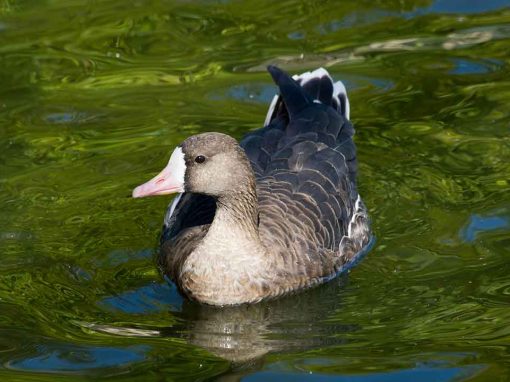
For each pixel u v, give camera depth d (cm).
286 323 1290
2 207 1500
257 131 1518
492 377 1124
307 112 1530
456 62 1819
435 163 1589
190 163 1316
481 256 1386
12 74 1808
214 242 1338
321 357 1185
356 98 1738
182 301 1349
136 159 1603
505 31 1898
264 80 1786
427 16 1952
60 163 1597
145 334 1252
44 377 1144
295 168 1434
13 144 1638
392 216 1488
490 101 1720
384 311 1292
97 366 1170
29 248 1423
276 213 1373
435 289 1326
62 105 1733
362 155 1612
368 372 1145
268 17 1959
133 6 1994
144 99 1747
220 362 1183
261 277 1340
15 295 1320
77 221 1482
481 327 1230
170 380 1141
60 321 1269
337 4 1986
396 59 1831
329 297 1346
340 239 1409
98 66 1828
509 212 1470
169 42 1892
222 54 1855
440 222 1464
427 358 1168
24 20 1964
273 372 1152
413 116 1694
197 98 1748
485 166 1575
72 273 1375
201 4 1992
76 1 2002
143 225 1488
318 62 1819
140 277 1380
